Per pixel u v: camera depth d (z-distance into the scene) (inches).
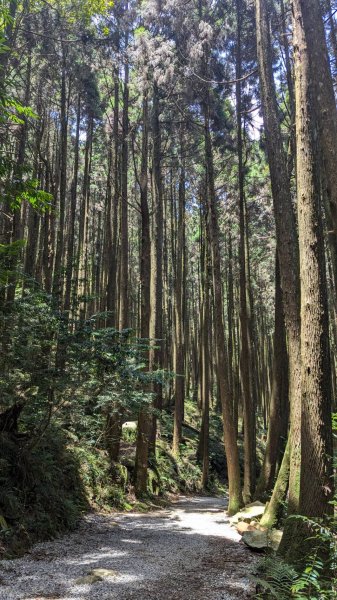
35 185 237.8
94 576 192.2
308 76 190.5
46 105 611.5
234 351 940.0
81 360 289.6
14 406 289.6
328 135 160.1
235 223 682.8
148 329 515.2
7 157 241.3
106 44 532.7
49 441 358.0
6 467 271.6
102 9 487.5
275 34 431.2
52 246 556.1
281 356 421.7
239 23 484.7
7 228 567.2
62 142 543.5
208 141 482.0
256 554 256.7
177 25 466.0
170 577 202.7
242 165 519.2
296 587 115.3
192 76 479.5
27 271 534.9
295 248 271.9
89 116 691.4
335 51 422.6
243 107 538.0
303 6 175.0
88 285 631.8
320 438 164.4
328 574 148.3
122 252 525.7
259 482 421.7
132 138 606.2
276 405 422.3
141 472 482.6
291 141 437.1
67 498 336.8
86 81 607.8
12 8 369.7
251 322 709.3
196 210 1005.2
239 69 486.3
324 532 133.1
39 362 280.5
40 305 285.4
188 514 427.2
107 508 398.6
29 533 252.1
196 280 1216.8
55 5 489.7
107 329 304.3
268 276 840.9
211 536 315.6
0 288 266.7
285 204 268.1
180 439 734.5
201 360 887.7
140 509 432.5
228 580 199.5
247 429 487.5
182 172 719.7
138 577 199.5
